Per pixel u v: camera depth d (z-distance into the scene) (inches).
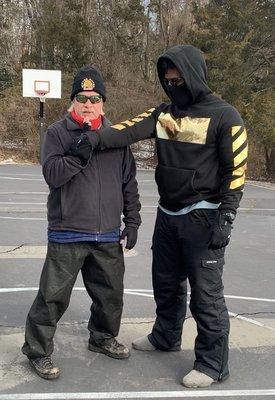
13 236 302.8
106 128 132.0
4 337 160.7
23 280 220.4
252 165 810.8
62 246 132.2
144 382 136.3
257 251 292.7
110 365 144.8
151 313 186.7
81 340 160.4
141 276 231.9
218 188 131.3
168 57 126.4
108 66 1018.7
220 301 133.8
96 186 132.6
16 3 1176.8
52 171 126.9
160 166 134.9
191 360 149.3
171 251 140.3
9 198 461.4
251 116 773.3
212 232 126.3
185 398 129.6
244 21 852.0
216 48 841.5
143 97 874.8
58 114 876.0
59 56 962.7
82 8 1031.0
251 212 439.2
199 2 1013.8
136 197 142.8
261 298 210.1
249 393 133.1
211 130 127.3
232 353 155.8
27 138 860.6
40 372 135.4
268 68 887.1
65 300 135.0
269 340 166.4
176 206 134.0
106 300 142.0
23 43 1138.7
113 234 137.3
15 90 895.1
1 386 131.6
